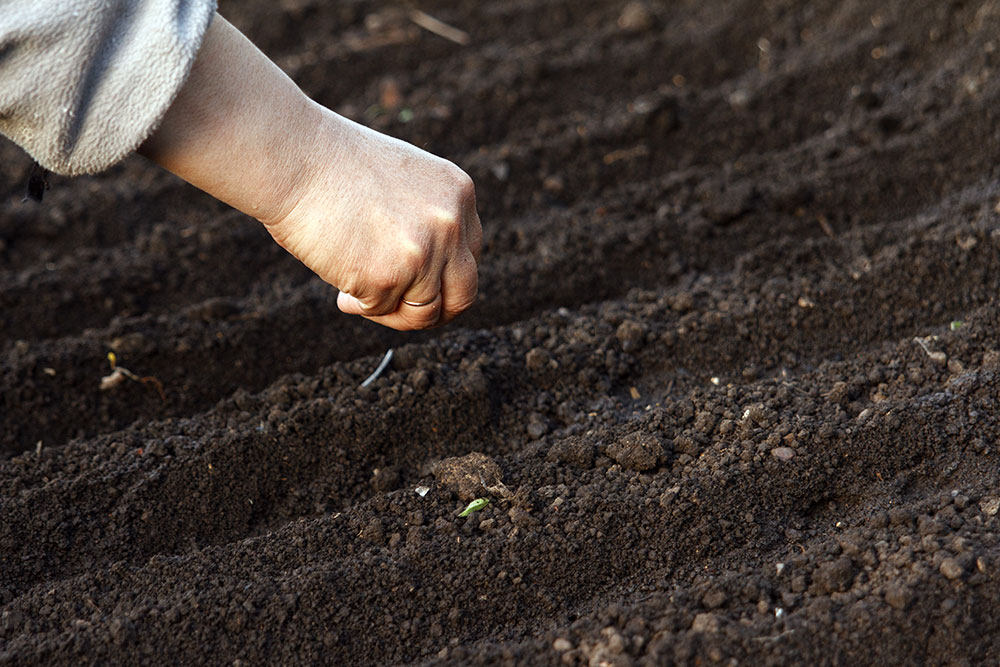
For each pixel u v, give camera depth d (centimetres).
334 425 118
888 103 148
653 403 121
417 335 129
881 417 113
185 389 126
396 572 108
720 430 115
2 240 140
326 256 99
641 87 165
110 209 145
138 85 92
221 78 95
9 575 111
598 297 132
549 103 162
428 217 98
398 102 166
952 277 125
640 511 110
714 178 141
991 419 112
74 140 93
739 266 130
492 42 180
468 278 101
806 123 150
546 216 141
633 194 141
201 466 116
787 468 111
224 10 189
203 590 108
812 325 124
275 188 97
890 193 136
